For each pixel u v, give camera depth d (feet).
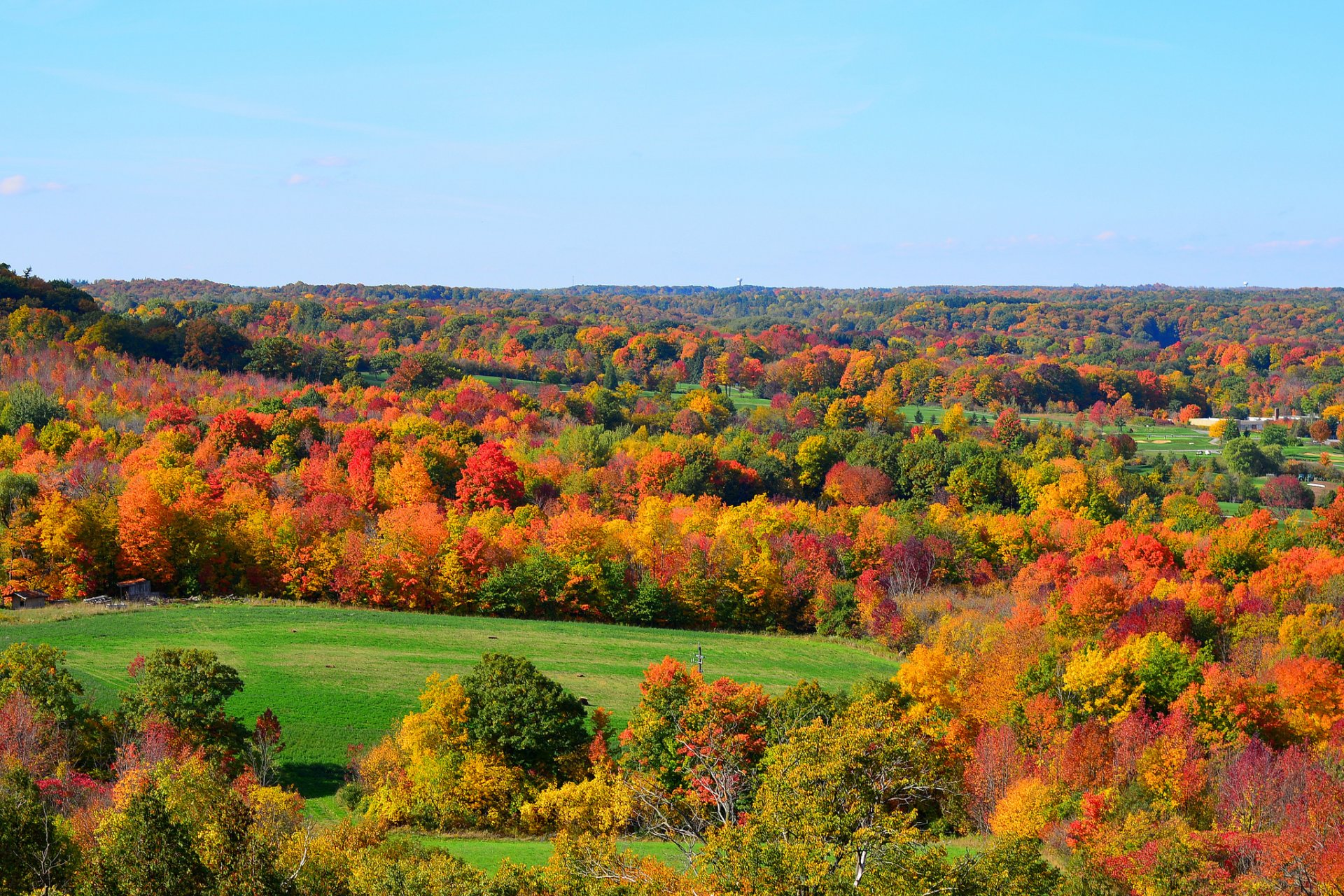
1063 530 401.08
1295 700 217.36
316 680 238.48
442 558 322.75
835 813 96.32
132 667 207.10
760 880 90.89
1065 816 175.42
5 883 108.58
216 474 396.78
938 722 210.18
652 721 184.14
